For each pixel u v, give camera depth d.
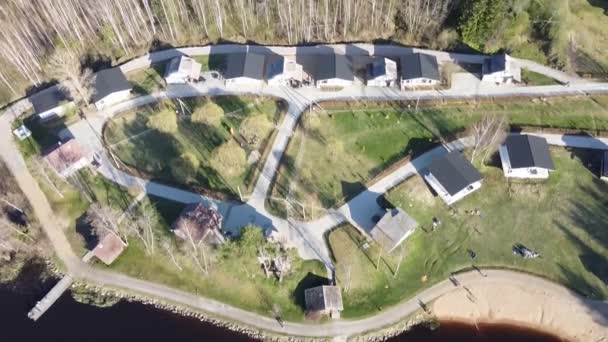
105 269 83.12
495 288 80.81
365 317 78.25
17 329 78.19
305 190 89.81
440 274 82.12
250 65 105.06
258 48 112.81
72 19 107.94
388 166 92.75
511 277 81.62
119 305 79.94
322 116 100.12
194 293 80.56
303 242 83.81
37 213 88.69
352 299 79.44
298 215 86.69
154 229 85.94
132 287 81.38
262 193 89.50
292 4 109.62
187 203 88.62
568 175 91.25
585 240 84.12
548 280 81.19
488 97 102.06
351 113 100.56
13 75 107.19
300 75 105.19
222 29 114.25
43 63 108.75
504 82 104.25
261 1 114.44
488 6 102.50
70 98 102.38
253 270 81.25
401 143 96.06
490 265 82.75
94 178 92.19
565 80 104.31
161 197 89.44
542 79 104.69
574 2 117.56
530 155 89.38
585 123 97.69
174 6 111.38
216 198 88.94
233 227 85.44
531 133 97.06
